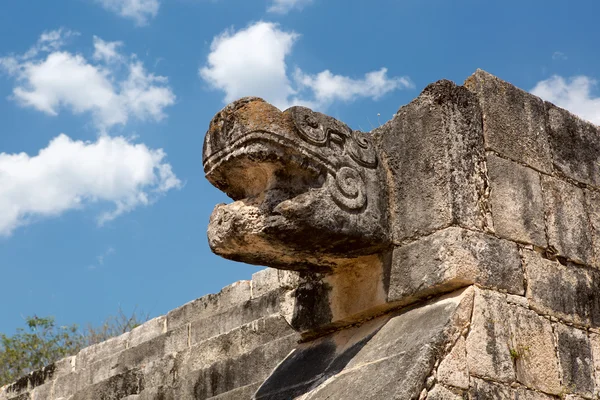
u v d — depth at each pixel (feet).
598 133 18.86
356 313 16.76
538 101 17.92
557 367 15.69
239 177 16.05
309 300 17.79
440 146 16.05
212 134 15.78
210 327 28.45
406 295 15.83
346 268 17.08
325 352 17.15
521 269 16.05
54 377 34.27
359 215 15.80
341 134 16.06
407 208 16.25
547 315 16.06
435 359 14.21
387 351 15.24
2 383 48.65
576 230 17.35
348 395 14.82
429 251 15.64
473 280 15.24
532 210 16.76
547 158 17.52
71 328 52.70
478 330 14.85
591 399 15.93
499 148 16.75
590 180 18.19
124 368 30.96
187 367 27.86
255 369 25.11
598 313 16.92
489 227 15.93
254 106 15.28
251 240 15.51
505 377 14.84
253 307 27.27
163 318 30.78
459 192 15.79
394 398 13.74
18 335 51.03
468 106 16.65
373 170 16.44
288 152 15.29
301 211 15.02
